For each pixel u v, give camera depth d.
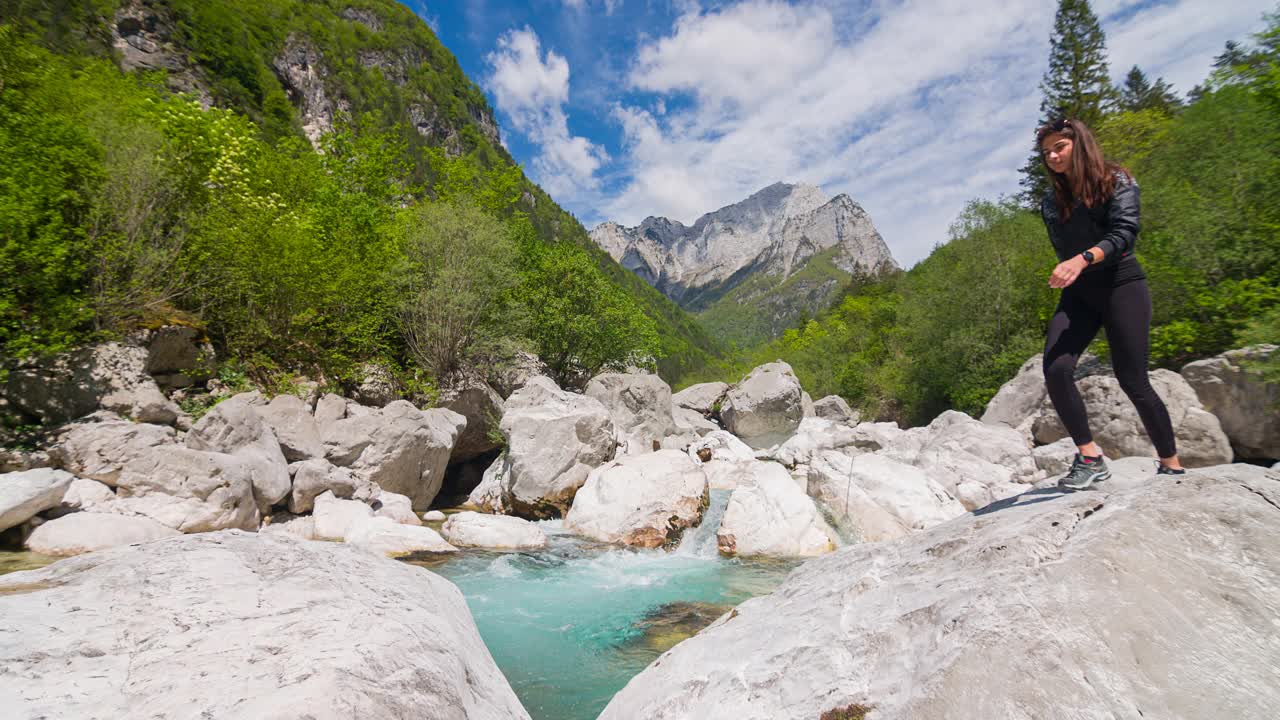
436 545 8.93
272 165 16.98
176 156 12.01
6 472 7.59
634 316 27.19
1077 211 2.55
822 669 1.88
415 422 11.81
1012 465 12.05
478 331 17.44
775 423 27.39
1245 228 13.12
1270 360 9.94
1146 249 14.16
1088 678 1.42
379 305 16.09
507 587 7.54
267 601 1.94
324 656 1.62
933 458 12.52
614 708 2.46
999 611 1.62
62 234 9.66
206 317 12.91
